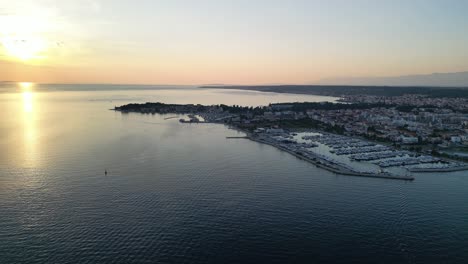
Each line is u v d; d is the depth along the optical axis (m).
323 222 169.12
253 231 158.25
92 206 178.62
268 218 171.62
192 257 136.75
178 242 146.88
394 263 137.00
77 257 133.50
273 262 135.75
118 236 149.50
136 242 145.38
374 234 158.50
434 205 193.38
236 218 170.62
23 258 132.25
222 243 147.25
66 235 149.12
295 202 193.50
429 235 158.25
